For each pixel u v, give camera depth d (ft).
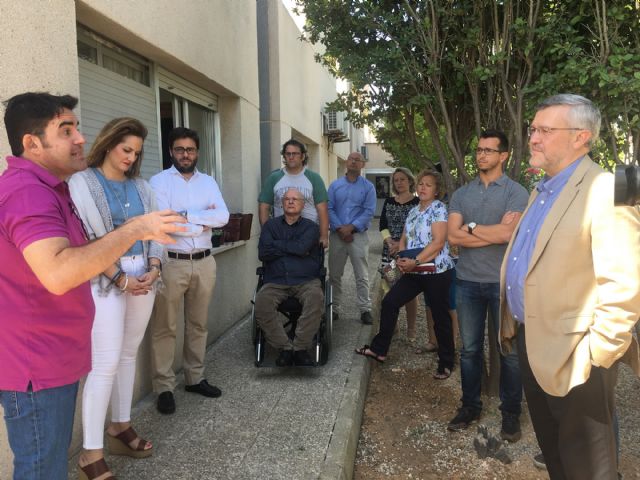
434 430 11.97
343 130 45.68
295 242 14.37
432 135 15.84
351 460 10.21
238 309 19.10
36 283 5.42
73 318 5.80
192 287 11.96
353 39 15.43
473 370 11.59
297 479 8.96
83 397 8.32
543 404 8.00
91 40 11.45
